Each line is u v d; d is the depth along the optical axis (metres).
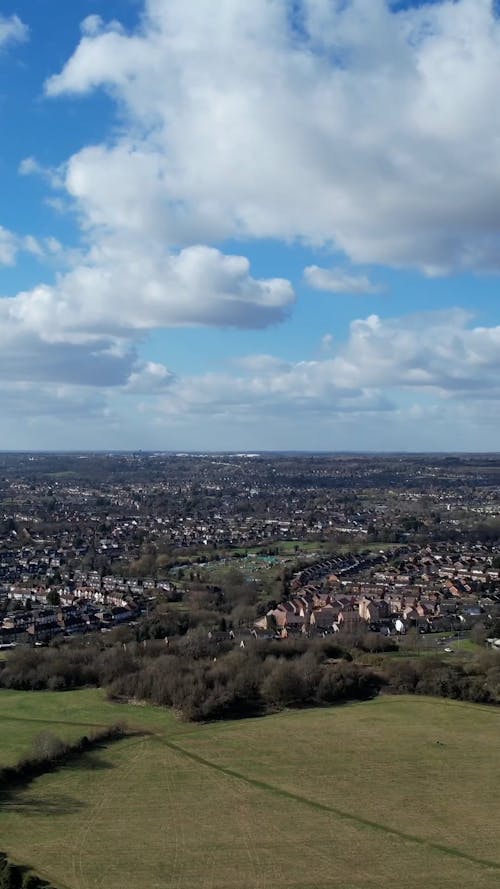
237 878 144.88
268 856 153.25
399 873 147.38
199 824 167.38
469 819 170.88
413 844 159.12
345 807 176.75
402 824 168.25
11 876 143.12
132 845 157.38
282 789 186.38
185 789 186.12
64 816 170.75
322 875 146.25
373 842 160.00
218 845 158.00
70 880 143.38
